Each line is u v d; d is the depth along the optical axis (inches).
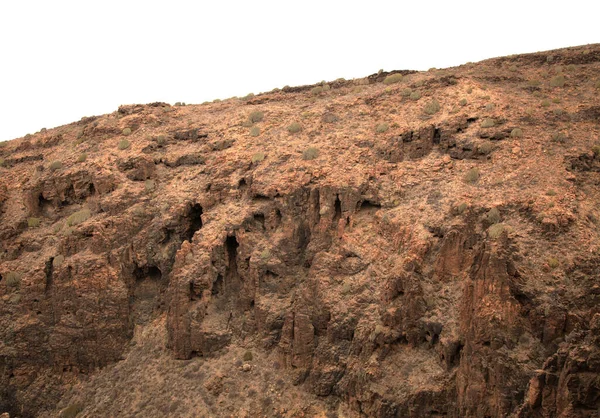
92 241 1957.4
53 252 2021.4
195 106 2763.3
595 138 1768.0
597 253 1353.3
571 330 1231.5
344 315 1574.8
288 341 1637.6
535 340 1250.0
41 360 1905.8
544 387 1074.7
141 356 1825.8
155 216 2007.9
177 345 1759.4
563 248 1381.6
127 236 1972.2
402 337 1470.2
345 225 1755.7
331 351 1571.1
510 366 1222.9
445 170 1784.0
